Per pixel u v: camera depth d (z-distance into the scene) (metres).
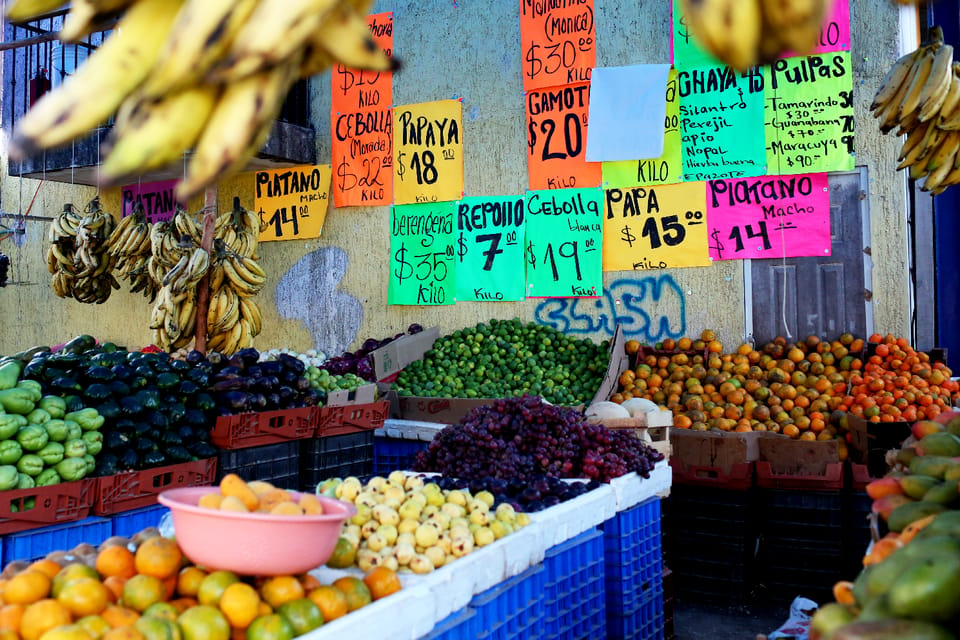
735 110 5.99
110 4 1.12
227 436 4.36
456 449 3.84
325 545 2.07
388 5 7.32
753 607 4.85
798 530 4.79
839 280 5.78
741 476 4.79
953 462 2.57
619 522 3.77
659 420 4.59
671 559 5.08
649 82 6.18
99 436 3.77
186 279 5.29
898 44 5.66
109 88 1.05
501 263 6.78
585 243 6.46
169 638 1.86
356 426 5.28
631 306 6.32
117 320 9.15
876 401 4.98
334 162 7.54
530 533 2.92
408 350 6.48
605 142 6.30
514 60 6.80
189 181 0.96
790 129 5.85
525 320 6.72
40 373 3.81
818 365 5.47
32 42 4.16
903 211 5.63
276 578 2.08
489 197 6.86
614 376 5.75
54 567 2.11
